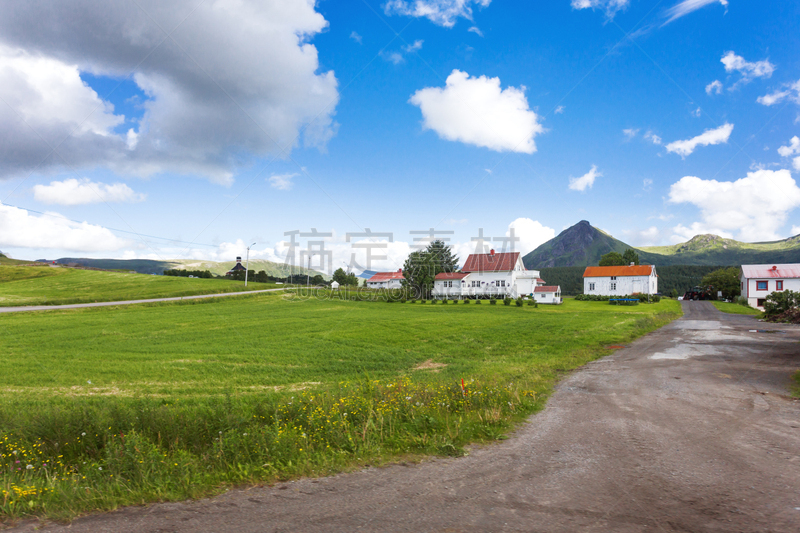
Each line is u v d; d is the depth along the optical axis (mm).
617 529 3914
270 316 40625
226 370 17297
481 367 16781
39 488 5152
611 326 30609
